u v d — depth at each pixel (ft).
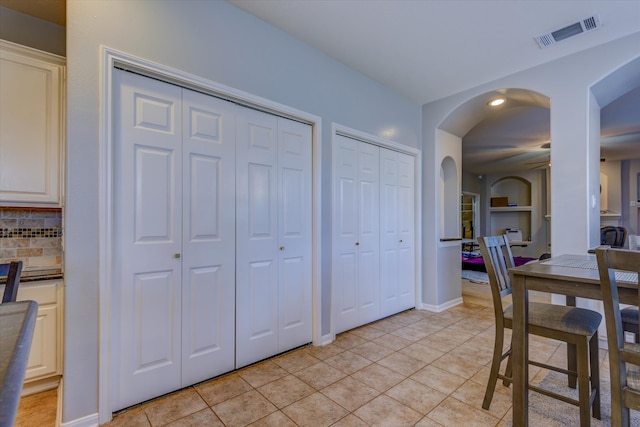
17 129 5.96
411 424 5.18
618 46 7.97
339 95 9.07
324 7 6.81
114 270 5.40
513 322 4.87
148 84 5.80
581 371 4.64
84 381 5.04
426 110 12.09
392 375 6.77
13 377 1.29
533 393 6.09
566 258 6.52
